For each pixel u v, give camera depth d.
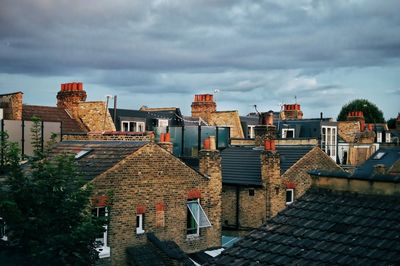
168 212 23.41
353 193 12.89
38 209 17.06
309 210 12.91
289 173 30.58
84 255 17.14
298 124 49.84
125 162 21.97
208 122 52.44
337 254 10.70
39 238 16.88
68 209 17.20
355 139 55.88
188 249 24.11
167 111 50.62
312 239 11.59
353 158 50.88
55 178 17.42
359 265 10.08
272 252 11.58
